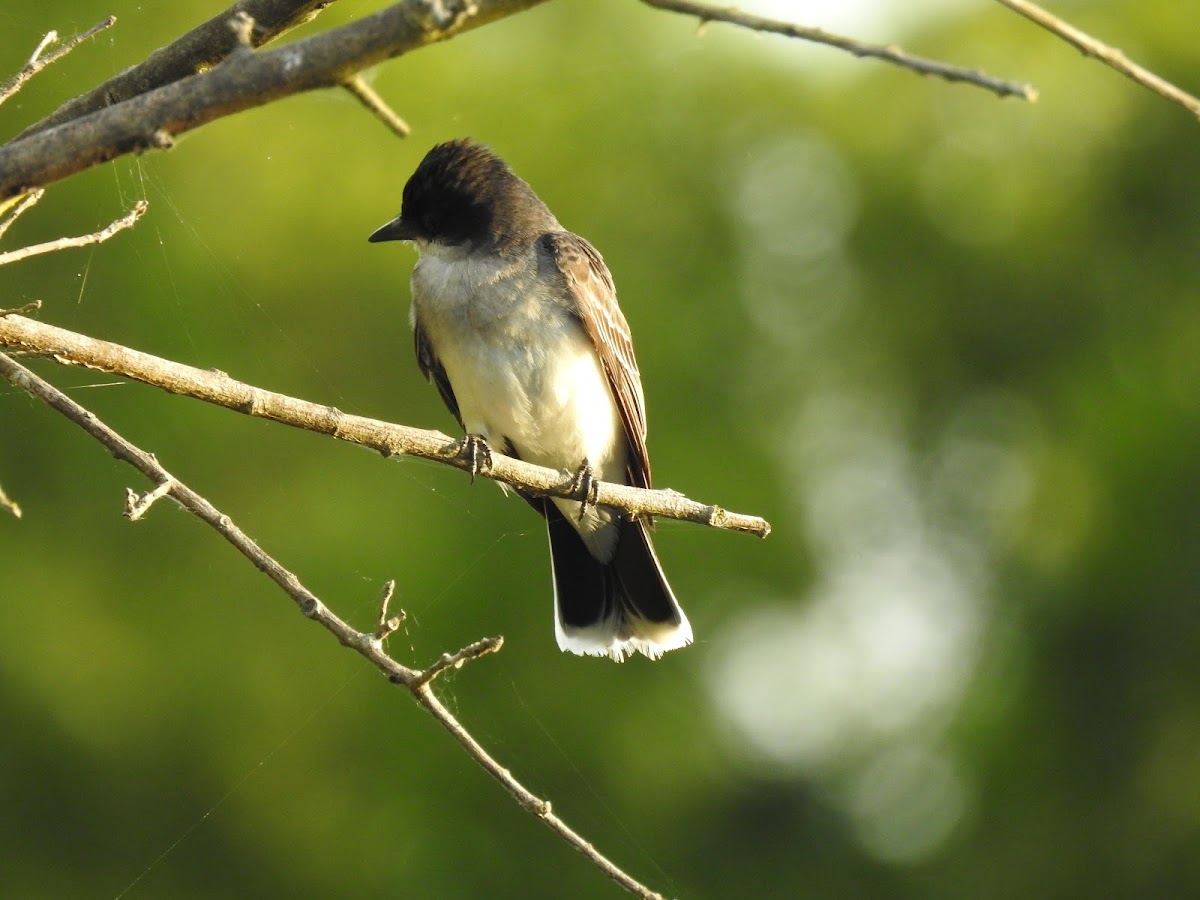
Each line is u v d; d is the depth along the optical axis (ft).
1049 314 54.90
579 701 42.98
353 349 45.37
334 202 46.42
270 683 42.04
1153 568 51.06
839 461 51.72
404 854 41.34
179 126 11.72
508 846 41.70
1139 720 49.65
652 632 26.25
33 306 14.82
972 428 54.08
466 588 42.60
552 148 50.80
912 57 11.12
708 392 49.88
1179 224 56.13
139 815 41.55
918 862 46.85
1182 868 47.29
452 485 43.68
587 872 42.04
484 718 42.11
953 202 54.85
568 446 26.27
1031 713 49.65
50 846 41.27
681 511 20.20
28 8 40.22
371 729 41.83
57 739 41.50
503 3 11.32
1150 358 54.95
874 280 53.98
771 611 47.37
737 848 45.88
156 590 42.52
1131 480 52.34
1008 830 48.03
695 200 52.26
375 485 43.88
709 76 53.93
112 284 42.09
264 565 15.43
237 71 11.63
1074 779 49.32
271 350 44.47
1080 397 54.08
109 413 42.50
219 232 44.39
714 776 44.96
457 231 26.50
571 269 26.22
